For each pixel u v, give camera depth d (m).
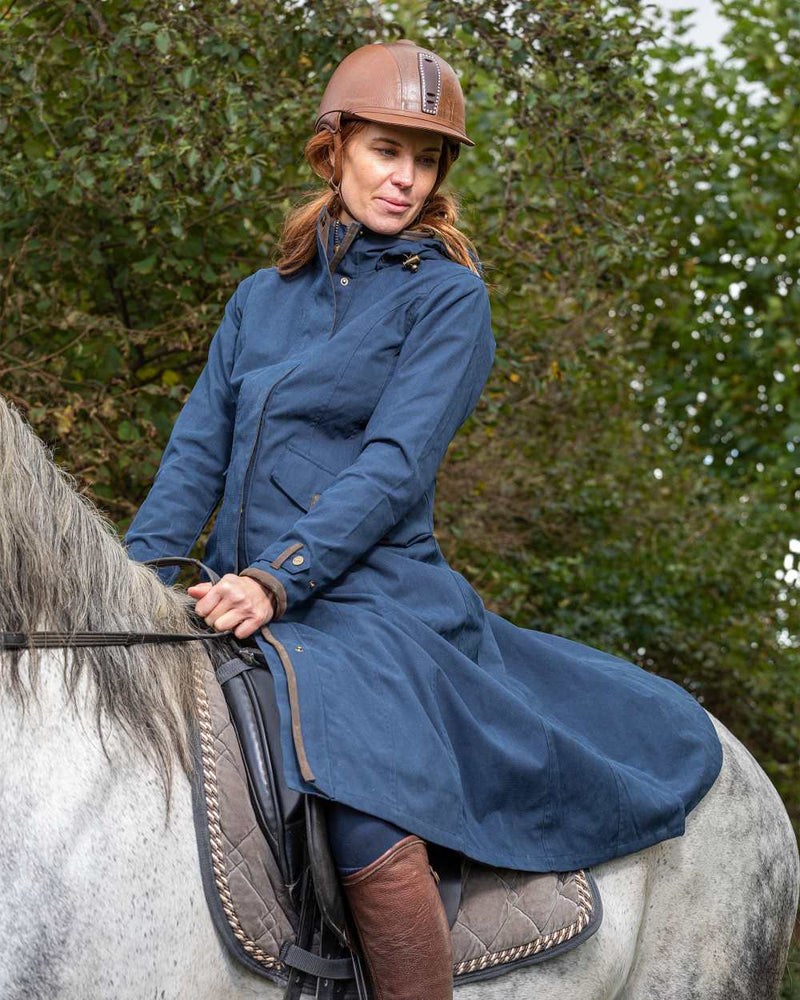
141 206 3.43
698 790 2.05
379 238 2.03
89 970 1.48
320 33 3.68
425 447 1.87
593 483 5.91
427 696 1.77
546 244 4.25
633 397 6.79
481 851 1.75
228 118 3.42
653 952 2.11
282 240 2.17
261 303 2.08
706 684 6.10
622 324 6.29
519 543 5.48
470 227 4.13
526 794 1.82
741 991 2.17
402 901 1.65
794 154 6.78
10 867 1.45
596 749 2.03
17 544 1.60
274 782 1.65
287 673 1.68
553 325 4.88
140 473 3.79
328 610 1.85
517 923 1.80
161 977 1.55
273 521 1.89
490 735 1.81
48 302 3.72
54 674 1.57
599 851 1.89
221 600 1.74
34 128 3.56
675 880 2.10
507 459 5.53
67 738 1.54
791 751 6.11
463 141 2.05
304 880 1.67
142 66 3.62
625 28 4.15
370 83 2.02
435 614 1.90
